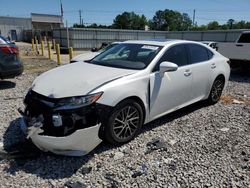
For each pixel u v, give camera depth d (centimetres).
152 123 439
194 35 3156
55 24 6856
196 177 289
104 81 332
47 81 349
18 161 312
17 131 392
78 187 268
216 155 337
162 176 290
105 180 282
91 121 305
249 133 409
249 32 970
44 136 299
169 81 404
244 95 652
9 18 5491
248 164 317
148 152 339
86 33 2911
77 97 302
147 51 413
